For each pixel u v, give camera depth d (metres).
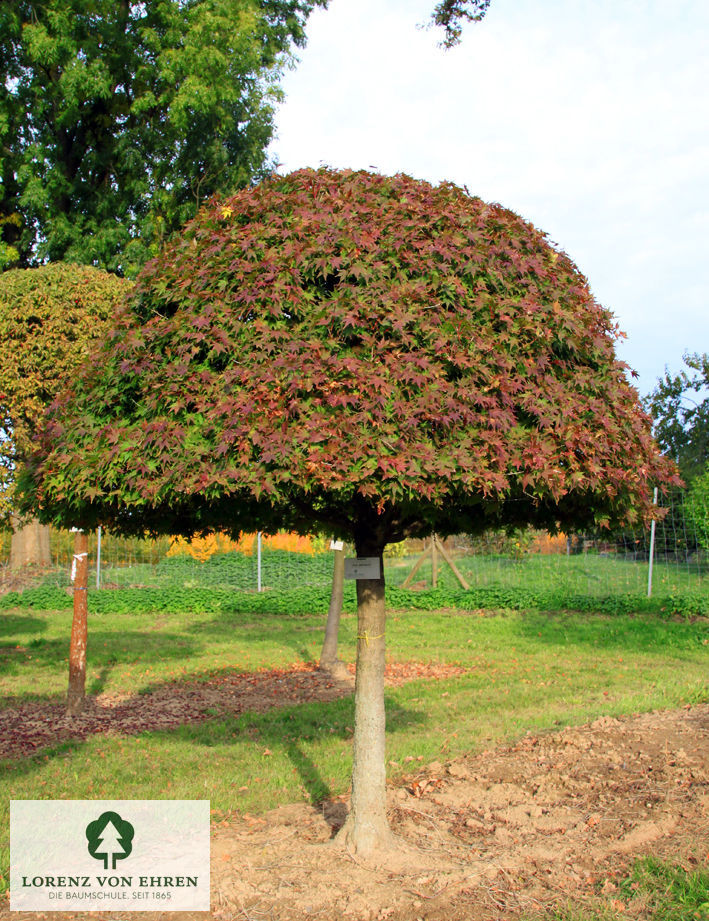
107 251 19.78
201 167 20.91
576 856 4.46
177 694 8.84
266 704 8.37
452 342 3.76
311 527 4.77
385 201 4.33
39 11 19.53
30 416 8.02
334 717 7.78
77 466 3.93
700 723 7.01
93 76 18.94
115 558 18.39
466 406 3.66
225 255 4.14
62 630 13.60
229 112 20.83
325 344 3.78
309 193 4.39
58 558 18.44
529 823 4.93
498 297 4.05
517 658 10.67
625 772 5.80
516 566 17.66
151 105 19.80
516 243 4.30
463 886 4.04
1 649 11.84
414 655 10.96
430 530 4.64
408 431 3.58
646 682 9.02
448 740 6.77
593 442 3.81
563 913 3.79
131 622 14.68
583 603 14.59
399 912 3.80
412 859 4.35
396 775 5.94
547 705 8.02
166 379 3.89
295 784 5.77
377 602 4.50
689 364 20.41
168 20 19.91
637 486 4.16
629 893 3.99
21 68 20.19
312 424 3.51
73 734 7.21
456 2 9.67
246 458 3.48
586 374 4.13
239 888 4.03
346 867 4.25
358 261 3.93
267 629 13.85
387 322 3.75
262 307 3.89
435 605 15.61
